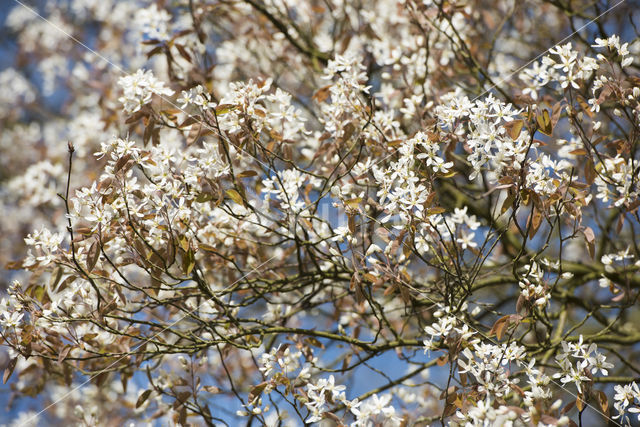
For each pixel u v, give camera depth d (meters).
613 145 2.39
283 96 2.45
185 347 2.44
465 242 2.49
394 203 2.34
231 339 2.48
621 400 2.36
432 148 2.36
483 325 2.51
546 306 2.41
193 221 2.43
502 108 2.33
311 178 2.53
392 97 2.63
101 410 2.72
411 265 2.61
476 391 2.34
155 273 2.40
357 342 2.51
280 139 2.44
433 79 2.66
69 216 2.33
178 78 2.62
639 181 2.38
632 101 2.35
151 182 2.38
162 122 2.43
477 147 2.33
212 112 2.40
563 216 2.45
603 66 2.39
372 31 2.74
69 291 2.42
